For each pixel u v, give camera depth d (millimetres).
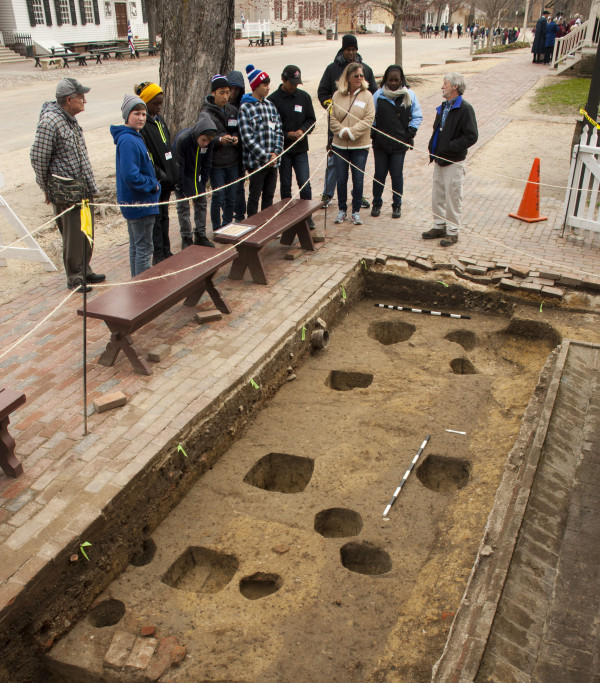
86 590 3494
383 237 7883
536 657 2799
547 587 3162
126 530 3779
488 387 5508
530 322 6359
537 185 8250
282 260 7203
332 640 3266
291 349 5660
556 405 4637
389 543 3875
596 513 3654
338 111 7680
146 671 3105
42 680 3287
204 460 4512
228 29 9445
